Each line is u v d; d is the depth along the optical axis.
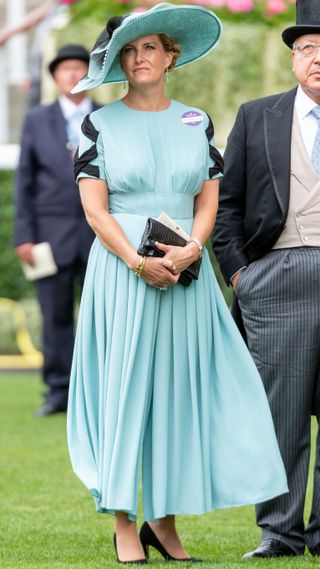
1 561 11.34
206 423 11.16
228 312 11.45
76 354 11.42
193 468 11.08
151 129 11.24
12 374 26.08
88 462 11.21
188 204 11.33
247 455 11.11
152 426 11.12
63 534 12.62
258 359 11.72
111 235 11.09
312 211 11.53
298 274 11.50
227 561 11.45
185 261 11.05
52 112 20.09
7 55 35.09
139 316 11.07
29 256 19.94
